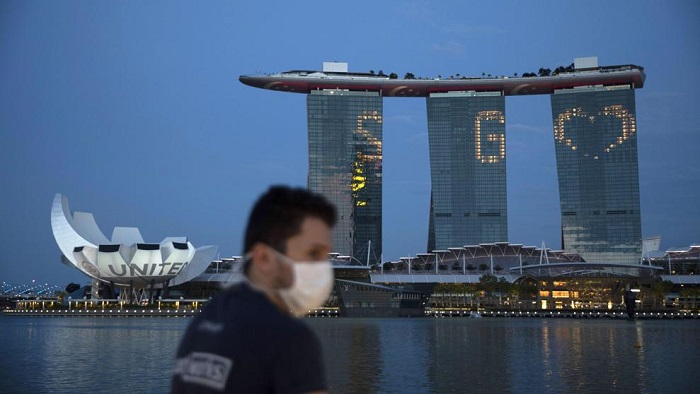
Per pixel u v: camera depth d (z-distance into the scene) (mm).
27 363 53094
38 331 111812
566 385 39312
